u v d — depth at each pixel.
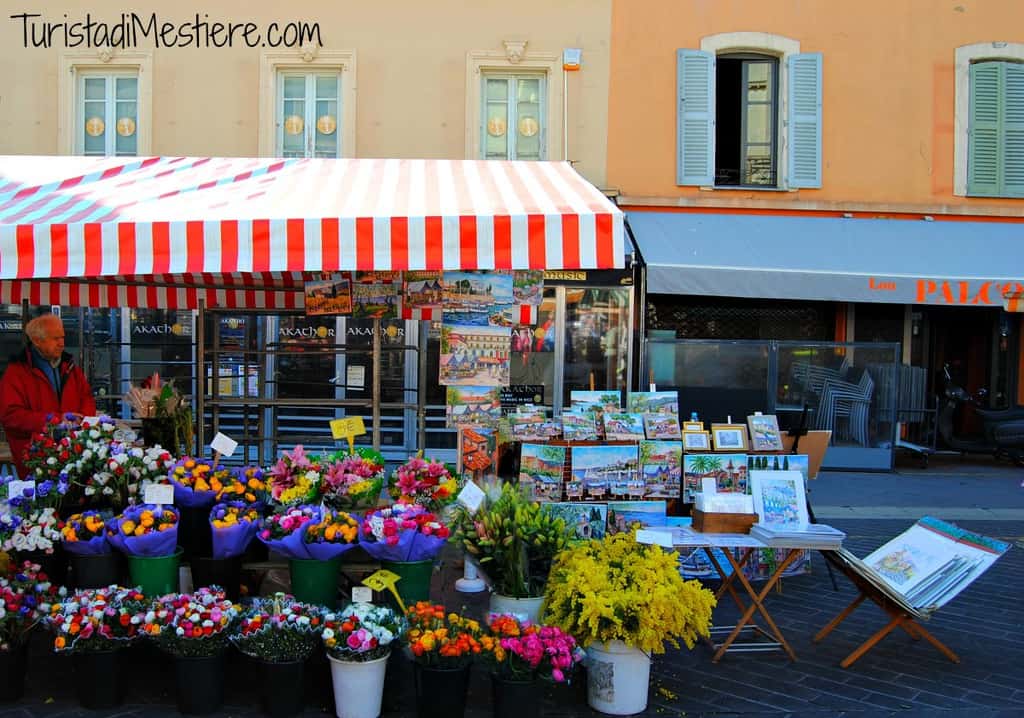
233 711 3.88
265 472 4.79
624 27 10.74
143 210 4.38
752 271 9.85
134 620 3.80
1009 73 11.10
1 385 5.50
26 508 4.33
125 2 10.34
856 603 4.86
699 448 5.82
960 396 11.10
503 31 10.59
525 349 10.45
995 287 10.04
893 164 11.03
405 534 4.15
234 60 10.43
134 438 5.11
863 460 10.42
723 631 5.06
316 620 3.91
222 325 10.22
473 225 4.23
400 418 10.48
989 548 4.62
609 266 4.26
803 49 10.98
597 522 5.56
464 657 3.74
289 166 6.00
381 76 10.52
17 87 10.32
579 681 4.32
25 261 4.08
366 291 5.76
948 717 3.98
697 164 10.85
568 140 10.71
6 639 3.82
